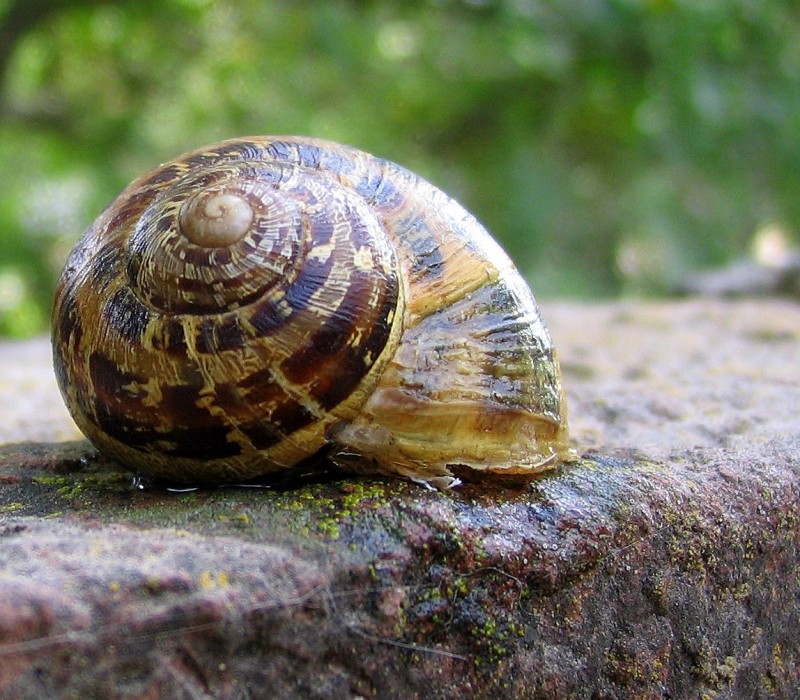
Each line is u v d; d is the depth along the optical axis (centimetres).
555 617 7
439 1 30
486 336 7
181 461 7
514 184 30
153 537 6
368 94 32
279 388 7
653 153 28
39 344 20
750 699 8
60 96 39
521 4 26
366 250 7
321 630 6
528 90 30
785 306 19
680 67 25
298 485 7
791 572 8
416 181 7
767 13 26
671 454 8
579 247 31
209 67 35
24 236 40
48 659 5
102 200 36
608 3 26
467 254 7
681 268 27
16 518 7
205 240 7
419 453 7
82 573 6
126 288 7
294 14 32
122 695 6
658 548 7
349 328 7
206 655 6
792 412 10
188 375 7
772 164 26
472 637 7
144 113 37
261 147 7
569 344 15
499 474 7
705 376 12
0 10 34
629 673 7
